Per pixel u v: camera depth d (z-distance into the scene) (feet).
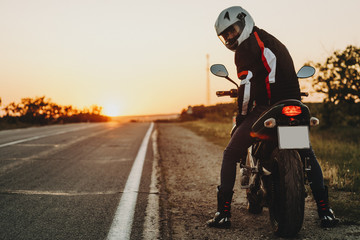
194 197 15.03
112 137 46.83
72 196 15.05
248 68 10.21
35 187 16.70
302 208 9.43
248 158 11.91
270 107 9.71
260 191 10.81
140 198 14.76
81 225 11.32
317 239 9.80
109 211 12.86
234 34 10.38
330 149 28.89
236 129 11.08
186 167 22.91
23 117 129.80
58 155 28.09
